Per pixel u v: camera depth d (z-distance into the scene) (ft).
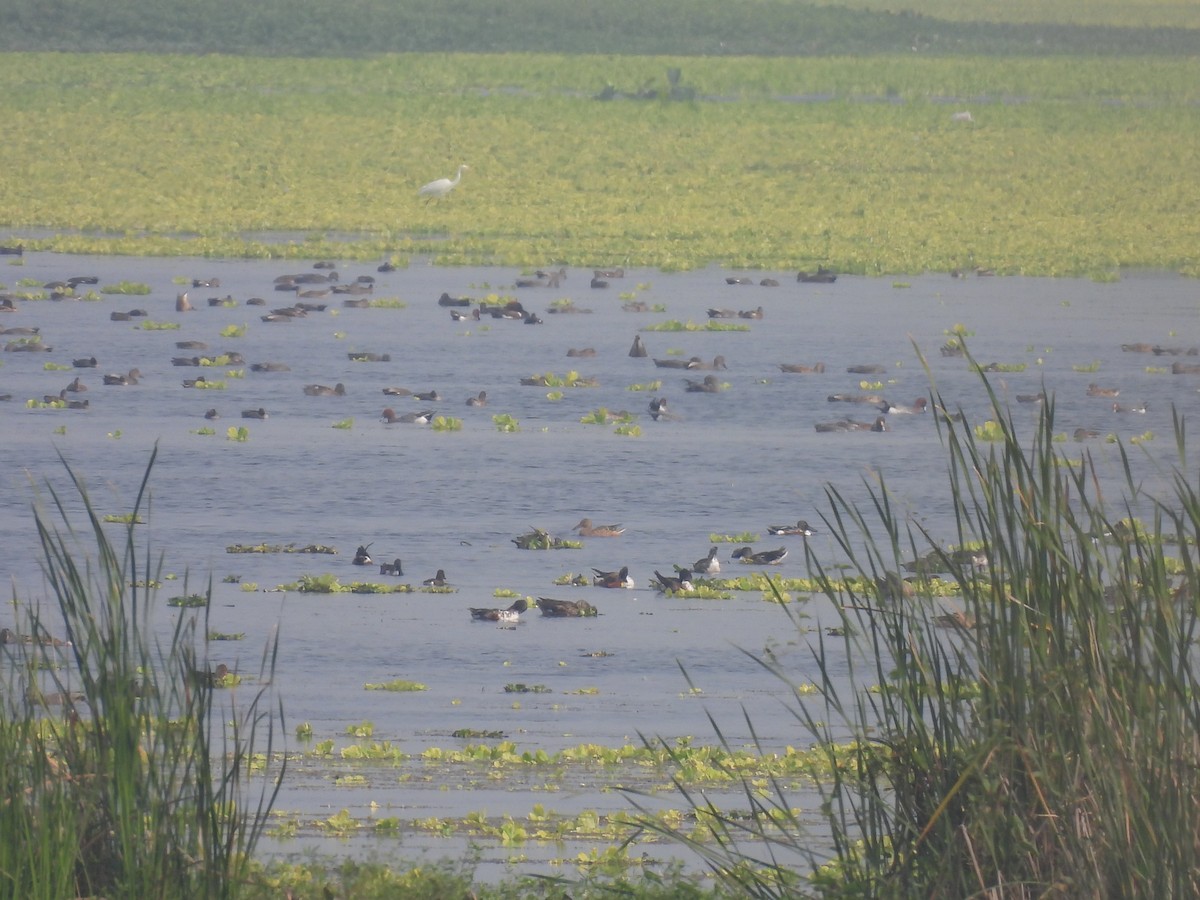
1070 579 76.95
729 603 196.03
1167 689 74.64
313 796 131.75
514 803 131.95
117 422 285.64
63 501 234.38
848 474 260.21
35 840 79.20
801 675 168.76
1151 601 77.15
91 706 83.05
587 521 227.61
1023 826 75.87
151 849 82.23
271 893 91.04
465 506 239.71
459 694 163.12
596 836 123.44
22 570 199.72
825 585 83.15
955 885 76.64
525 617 188.96
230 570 205.05
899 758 81.25
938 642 81.56
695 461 268.21
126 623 84.23
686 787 135.64
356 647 175.83
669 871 111.14
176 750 83.97
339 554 214.28
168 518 228.22
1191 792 74.23
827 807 83.66
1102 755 74.84
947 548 215.31
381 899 95.45
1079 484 80.12
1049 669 76.89
